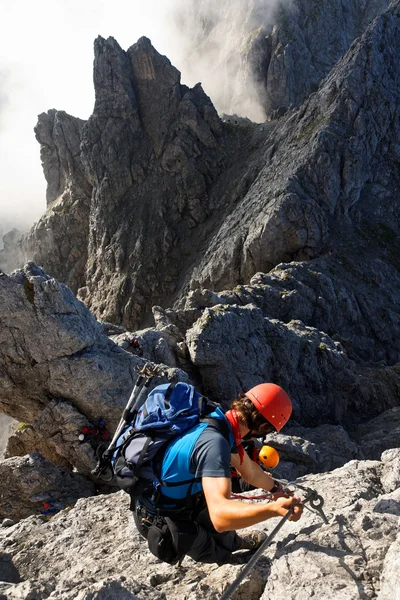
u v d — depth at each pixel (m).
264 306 33.41
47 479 12.43
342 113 56.09
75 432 13.69
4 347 13.69
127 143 73.00
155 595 4.66
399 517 4.88
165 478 4.05
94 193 74.75
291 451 13.47
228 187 69.50
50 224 78.69
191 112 71.88
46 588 4.92
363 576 4.34
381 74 58.50
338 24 115.88
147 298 66.19
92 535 6.96
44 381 13.95
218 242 55.72
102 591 4.28
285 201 49.22
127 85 72.62
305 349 21.83
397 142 57.66
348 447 15.62
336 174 52.50
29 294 13.62
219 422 4.12
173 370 14.24
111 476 4.60
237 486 6.50
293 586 4.38
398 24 61.66
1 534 7.56
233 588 3.86
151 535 4.31
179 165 70.88
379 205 54.75
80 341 13.84
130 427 4.56
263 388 4.30
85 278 77.12
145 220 69.75
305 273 41.94
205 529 4.48
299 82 107.00
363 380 23.59
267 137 71.50
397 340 43.53
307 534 4.98
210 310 19.30
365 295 45.09
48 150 86.69
